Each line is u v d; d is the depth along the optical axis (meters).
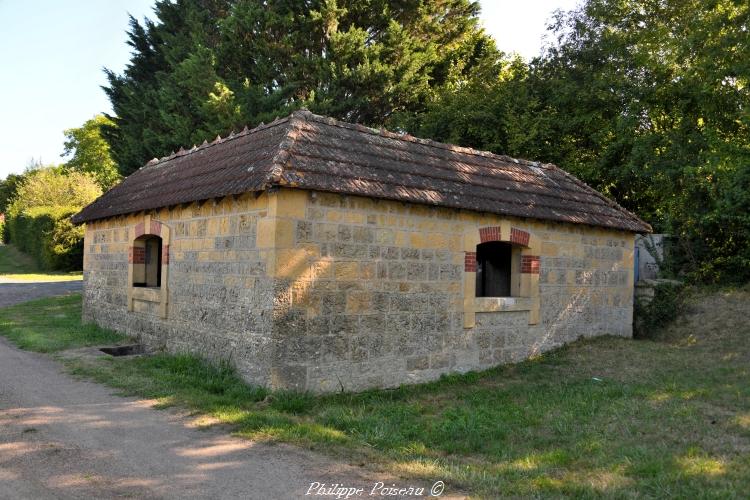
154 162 14.70
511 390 8.95
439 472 5.30
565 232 11.90
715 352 11.91
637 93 18.56
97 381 8.50
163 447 5.85
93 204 14.41
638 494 4.80
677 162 16.48
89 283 14.29
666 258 16.50
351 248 8.56
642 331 14.50
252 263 8.34
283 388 7.88
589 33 20.41
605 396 8.41
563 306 11.90
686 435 6.46
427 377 9.47
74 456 5.52
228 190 8.46
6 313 16.33
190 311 9.91
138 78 26.95
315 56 21.72
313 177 8.14
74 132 52.09
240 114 19.42
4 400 7.38
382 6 22.33
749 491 4.82
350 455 5.75
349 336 8.52
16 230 41.00
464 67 25.98
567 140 20.39
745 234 15.38
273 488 4.89
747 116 14.45
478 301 10.23
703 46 15.80
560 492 4.89
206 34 23.86
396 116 22.22
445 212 9.77
